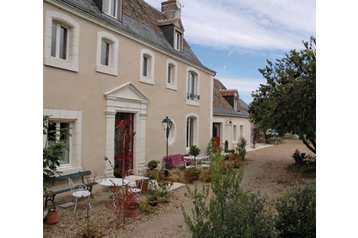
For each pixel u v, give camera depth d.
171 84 12.88
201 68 15.59
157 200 7.45
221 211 3.84
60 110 7.50
